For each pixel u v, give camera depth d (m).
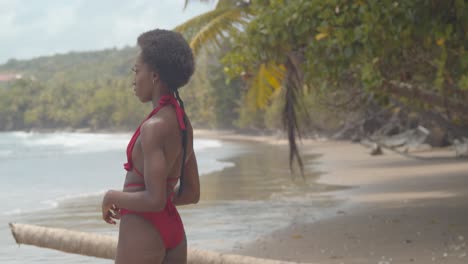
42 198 17.34
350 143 47.50
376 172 22.23
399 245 8.02
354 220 10.87
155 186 2.64
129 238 2.74
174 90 2.84
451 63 9.46
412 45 9.68
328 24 8.86
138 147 2.74
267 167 28.45
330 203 13.97
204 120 137.62
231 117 108.31
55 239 4.75
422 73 11.14
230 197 15.89
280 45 10.06
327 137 54.22
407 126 35.47
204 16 14.10
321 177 21.45
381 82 9.35
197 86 127.19
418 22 8.12
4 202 16.23
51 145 82.38
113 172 28.41
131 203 2.67
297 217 11.78
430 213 11.01
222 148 58.66
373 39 8.67
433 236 8.51
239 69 10.45
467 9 7.62
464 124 15.27
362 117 30.73
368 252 7.71
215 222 11.38
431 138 32.41
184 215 12.46
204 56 13.98
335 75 9.42
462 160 24.56
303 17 9.10
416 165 24.06
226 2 14.52
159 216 2.76
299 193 16.53
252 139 87.00
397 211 11.69
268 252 8.21
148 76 2.79
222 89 104.44
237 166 30.02
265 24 9.57
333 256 7.62
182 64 2.80
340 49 9.04
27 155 50.59
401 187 16.61
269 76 12.84
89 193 18.64
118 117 182.62
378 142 30.69
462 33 8.05
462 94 10.49
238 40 10.40
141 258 2.72
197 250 4.58
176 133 2.75
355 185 18.11
